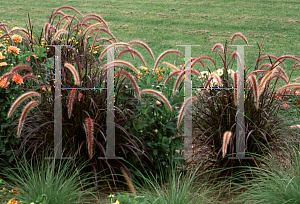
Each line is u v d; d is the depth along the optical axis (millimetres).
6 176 3605
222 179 3625
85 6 16781
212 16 15148
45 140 3414
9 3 17109
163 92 3906
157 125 3742
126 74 3273
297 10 15758
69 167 3457
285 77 3865
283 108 4152
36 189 2869
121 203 2619
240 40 12125
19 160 3676
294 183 2893
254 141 3646
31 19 14633
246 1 17297
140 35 12859
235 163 3666
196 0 17688
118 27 13789
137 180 3623
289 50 10938
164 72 5195
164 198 2867
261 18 14734
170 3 17234
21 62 4121
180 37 12578
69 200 2885
